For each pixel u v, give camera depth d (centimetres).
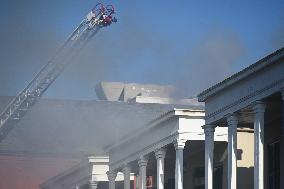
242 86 6569
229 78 6650
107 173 9538
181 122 7644
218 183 7762
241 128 7581
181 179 7594
